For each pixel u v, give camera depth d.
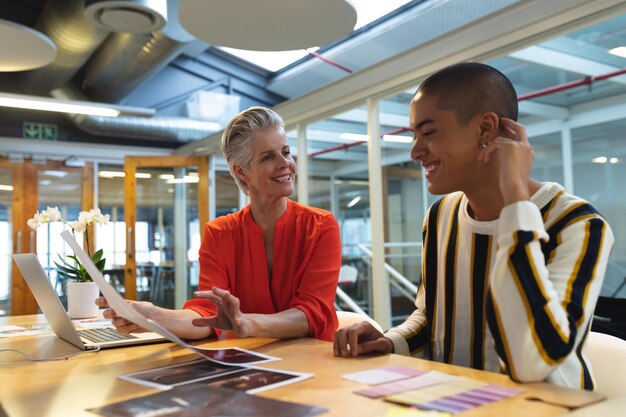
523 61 3.72
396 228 4.50
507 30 3.35
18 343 1.54
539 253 0.92
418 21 5.49
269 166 1.58
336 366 1.02
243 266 1.64
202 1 2.45
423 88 1.12
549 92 4.14
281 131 1.61
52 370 1.10
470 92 1.07
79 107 4.92
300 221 1.63
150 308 1.36
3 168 6.87
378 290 4.50
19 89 7.02
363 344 1.16
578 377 0.98
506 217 0.95
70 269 2.33
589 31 3.35
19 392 0.91
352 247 4.96
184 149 7.36
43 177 7.08
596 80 3.85
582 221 1.01
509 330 0.88
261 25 2.71
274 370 0.99
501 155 1.00
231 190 7.32
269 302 1.63
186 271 6.96
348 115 4.98
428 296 1.34
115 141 7.61
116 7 3.49
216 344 1.35
